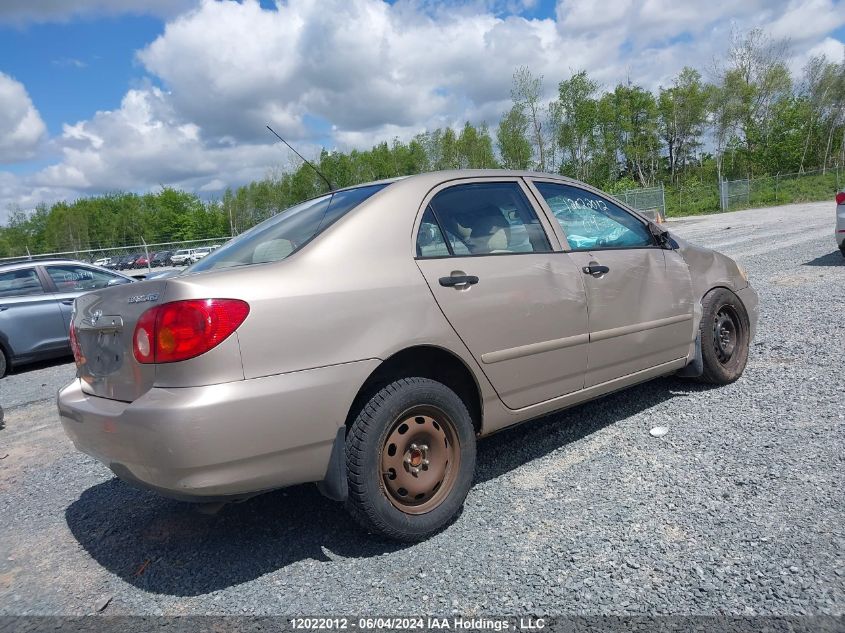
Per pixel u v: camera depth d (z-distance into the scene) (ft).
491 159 209.46
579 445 12.85
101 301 9.61
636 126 224.53
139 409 8.07
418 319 9.60
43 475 14.87
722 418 13.38
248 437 8.12
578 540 9.23
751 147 219.82
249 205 266.36
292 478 8.61
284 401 8.34
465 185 11.44
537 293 11.17
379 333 9.19
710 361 15.01
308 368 8.59
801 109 212.02
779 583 7.70
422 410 9.67
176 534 10.95
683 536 9.00
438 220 10.68
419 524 9.49
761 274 33.04
